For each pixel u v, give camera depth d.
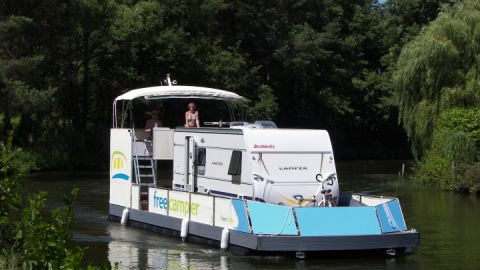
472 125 33.44
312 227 14.77
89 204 25.05
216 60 53.00
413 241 15.53
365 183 36.75
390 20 72.06
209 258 14.96
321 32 66.56
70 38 46.75
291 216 14.73
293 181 16.47
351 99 68.94
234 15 60.12
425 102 36.06
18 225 8.05
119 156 20.61
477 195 30.02
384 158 71.62
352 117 69.19
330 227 14.88
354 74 69.25
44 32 43.66
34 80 43.94
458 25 36.00
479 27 35.62
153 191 19.02
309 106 66.38
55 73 50.06
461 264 14.79
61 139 45.56
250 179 16.23
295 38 61.41
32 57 40.97
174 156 19.33
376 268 14.30
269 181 16.25
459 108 34.66
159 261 14.66
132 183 19.88
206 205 16.55
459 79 35.69
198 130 18.30
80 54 49.56
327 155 16.98
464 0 38.16
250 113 53.19
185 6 53.59
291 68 61.62
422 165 35.56
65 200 7.87
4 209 8.62
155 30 50.19
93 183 34.09
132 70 51.16
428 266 14.55
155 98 20.28
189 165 18.62
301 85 64.19
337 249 14.77
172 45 49.94
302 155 16.73
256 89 55.88
